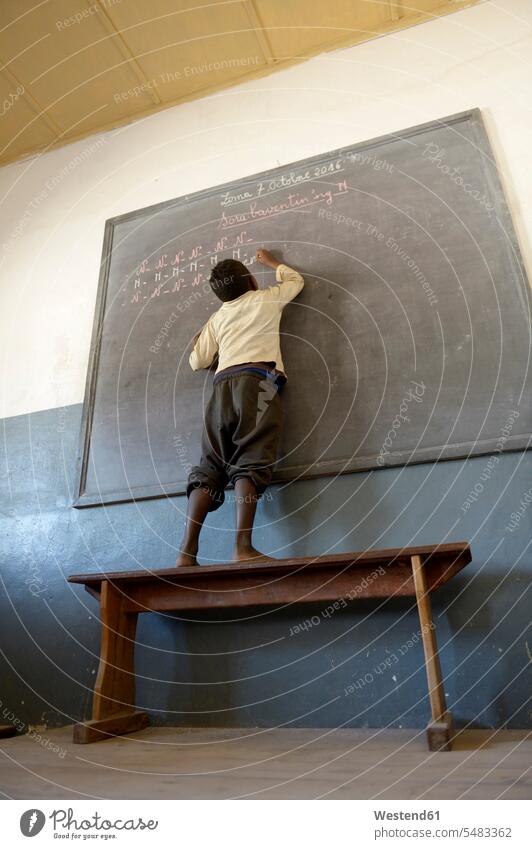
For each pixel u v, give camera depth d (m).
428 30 2.68
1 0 2.63
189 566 1.78
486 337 2.01
